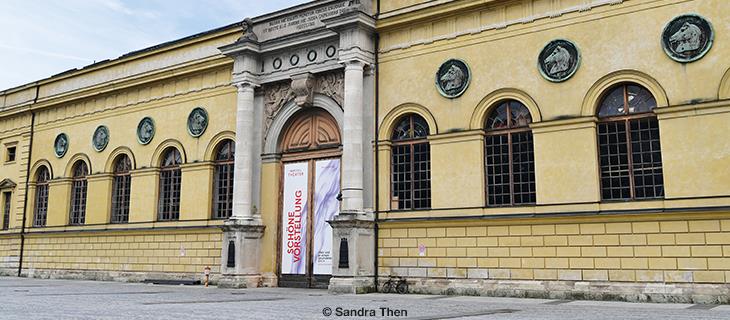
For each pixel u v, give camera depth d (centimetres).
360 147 2436
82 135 3566
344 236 2356
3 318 1288
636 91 2002
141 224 3172
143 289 2536
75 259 3453
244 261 2675
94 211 3397
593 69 2048
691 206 1830
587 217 1992
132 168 3278
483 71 2269
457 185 2264
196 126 3053
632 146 1986
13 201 3856
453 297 2100
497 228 2167
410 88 2425
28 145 3831
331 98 2631
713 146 1825
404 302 1853
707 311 1549
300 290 2500
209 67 3017
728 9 1842
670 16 1931
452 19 2367
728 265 1769
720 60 1839
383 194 2427
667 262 1856
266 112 2823
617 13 2027
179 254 3012
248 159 2758
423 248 2309
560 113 2092
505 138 2227
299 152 2731
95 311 1478
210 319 1287
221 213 2941
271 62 2797
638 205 1916
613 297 1919
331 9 2633
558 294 2011
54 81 3766
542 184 2097
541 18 2173
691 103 1866
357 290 2286
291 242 2694
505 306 1717
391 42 2503
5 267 3800
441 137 2320
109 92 3431
